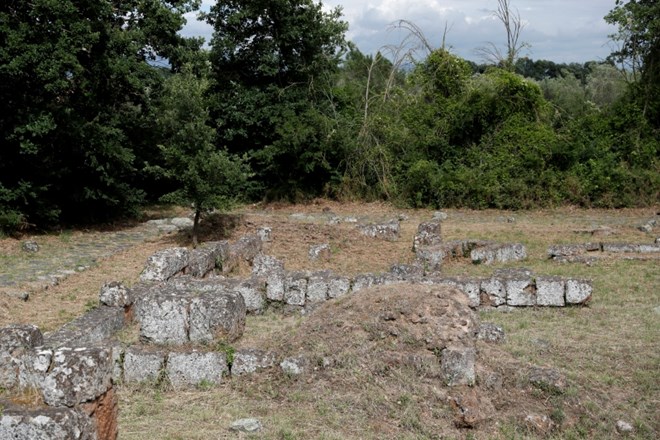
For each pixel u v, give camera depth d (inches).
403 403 275.6
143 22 850.8
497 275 443.5
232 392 297.9
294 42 1002.1
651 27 977.5
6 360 251.4
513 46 1082.1
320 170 1026.7
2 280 497.7
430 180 960.3
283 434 255.4
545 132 976.3
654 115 1000.9
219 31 1011.9
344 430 261.1
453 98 1033.5
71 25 652.7
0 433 210.4
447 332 305.3
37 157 703.7
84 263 574.2
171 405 285.3
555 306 428.8
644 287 475.8
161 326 332.8
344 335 312.5
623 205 933.8
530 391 285.0
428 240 618.8
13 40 633.0
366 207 986.1
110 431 236.8
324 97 1052.5
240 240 611.8
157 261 460.4
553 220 857.5
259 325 399.2
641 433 262.8
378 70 1178.0
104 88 773.9
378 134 1023.0
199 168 655.1
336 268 565.6
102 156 746.8
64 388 222.2
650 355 327.3
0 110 673.6
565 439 261.1
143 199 887.1
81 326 339.0
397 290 335.6
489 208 957.8
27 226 710.5
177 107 657.0
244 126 994.1
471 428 263.6
